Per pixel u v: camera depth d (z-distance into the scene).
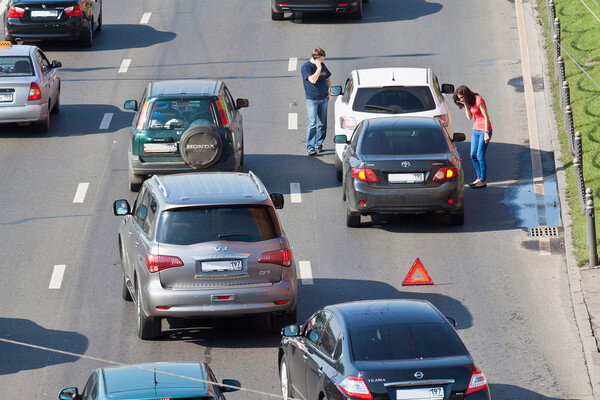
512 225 65.00
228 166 69.12
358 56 100.50
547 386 44.84
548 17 102.44
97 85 96.38
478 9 112.75
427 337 36.19
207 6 120.50
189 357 48.34
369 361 35.12
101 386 32.81
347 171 64.25
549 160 75.25
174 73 98.75
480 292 55.72
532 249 61.19
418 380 34.12
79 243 63.66
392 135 64.12
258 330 51.81
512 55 98.00
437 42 103.31
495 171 74.44
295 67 98.94
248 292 47.22
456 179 62.56
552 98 86.25
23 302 55.50
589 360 46.72
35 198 71.19
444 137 64.12
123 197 70.94
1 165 77.81
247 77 96.88
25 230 65.62
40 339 50.91
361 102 73.00
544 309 53.38
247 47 105.19
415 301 39.56
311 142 79.25
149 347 49.59
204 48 105.75
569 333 50.50
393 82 73.12
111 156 79.44
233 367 47.16
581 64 90.25
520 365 47.12
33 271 59.56
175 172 69.19
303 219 67.12
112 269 59.97
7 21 103.31
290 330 40.72
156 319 49.28
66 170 76.56
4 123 86.12
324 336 38.56
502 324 51.75
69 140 83.38
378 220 67.25
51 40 110.44
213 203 47.53
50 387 45.75
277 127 85.50
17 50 85.62
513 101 87.31
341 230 65.25
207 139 67.81
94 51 106.19
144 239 48.41
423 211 62.88
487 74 93.81
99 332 51.59
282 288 47.69
